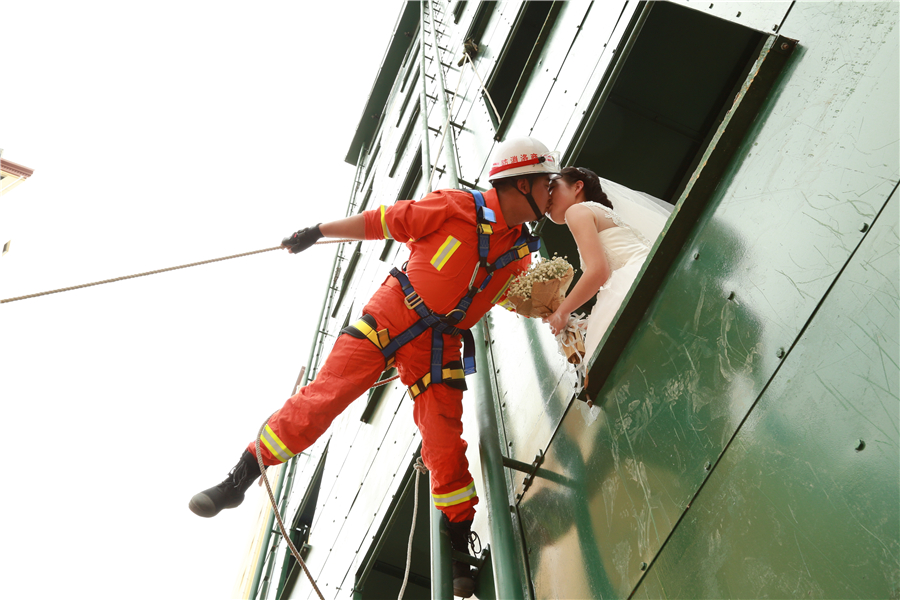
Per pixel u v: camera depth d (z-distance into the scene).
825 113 1.93
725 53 3.79
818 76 2.01
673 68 3.94
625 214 2.92
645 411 2.30
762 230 2.01
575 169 2.97
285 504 11.73
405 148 11.37
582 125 3.80
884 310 1.54
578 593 2.39
